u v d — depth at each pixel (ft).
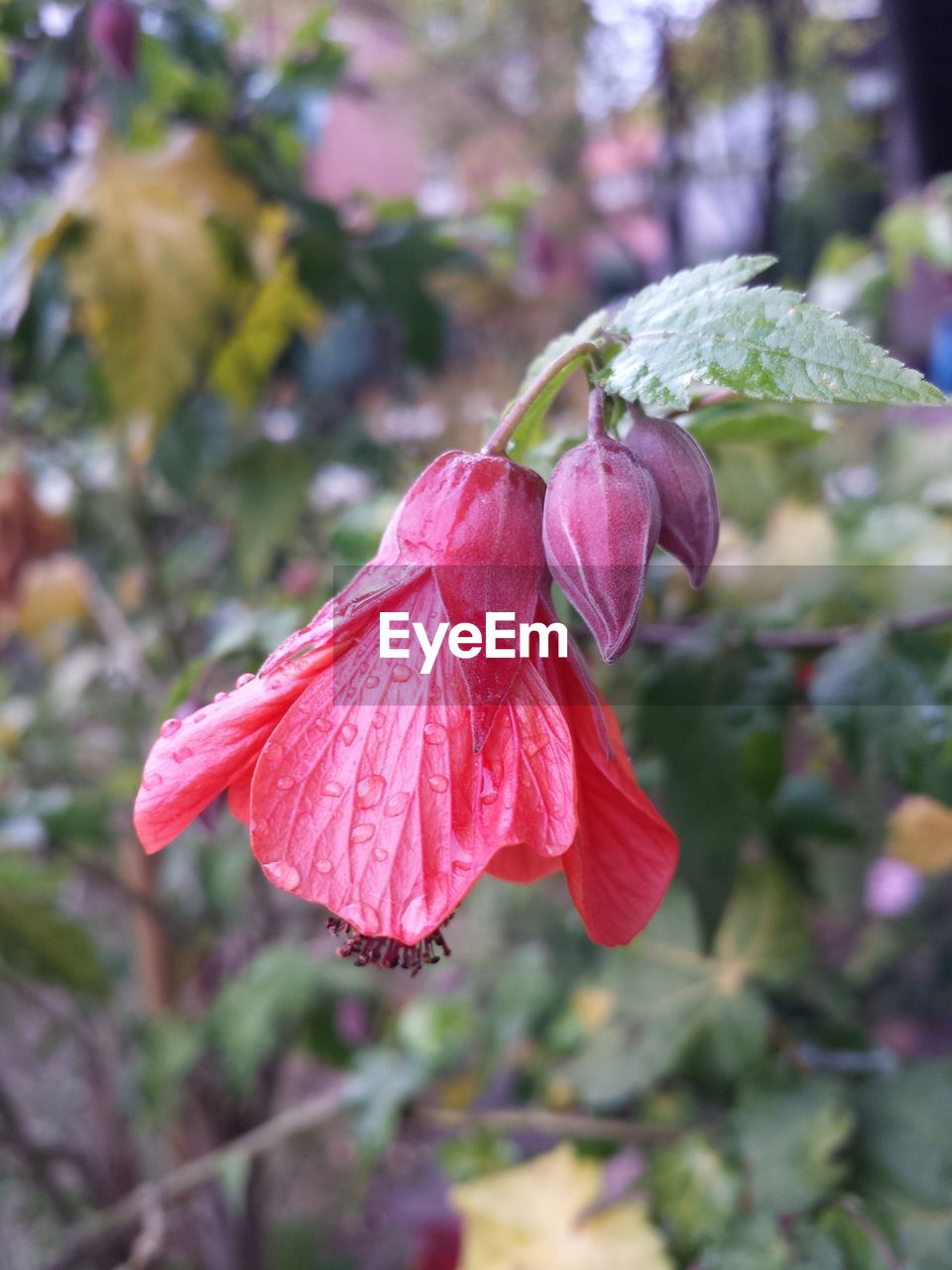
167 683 1.11
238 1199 0.96
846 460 1.09
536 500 0.36
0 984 1.20
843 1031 0.79
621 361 0.35
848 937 1.51
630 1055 0.78
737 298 0.33
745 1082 0.71
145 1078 1.07
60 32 0.83
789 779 0.81
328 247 0.91
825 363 0.31
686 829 0.63
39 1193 1.23
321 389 1.22
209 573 1.20
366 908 0.32
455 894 0.32
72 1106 1.40
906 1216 0.64
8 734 1.18
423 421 1.38
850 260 1.18
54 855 0.97
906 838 0.88
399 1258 1.34
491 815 0.33
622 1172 1.06
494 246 1.19
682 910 0.80
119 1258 1.13
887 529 0.83
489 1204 0.81
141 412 0.82
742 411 0.53
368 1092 0.92
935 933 1.44
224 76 0.88
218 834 1.15
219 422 1.06
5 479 1.09
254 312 0.96
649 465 0.38
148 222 0.81
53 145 0.93
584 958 1.01
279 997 1.04
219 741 0.35
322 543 1.14
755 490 0.89
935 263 1.04
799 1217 0.64
